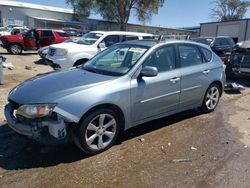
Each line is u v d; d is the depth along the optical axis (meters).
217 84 5.75
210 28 38.50
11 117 3.66
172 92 4.64
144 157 3.79
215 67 5.61
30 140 4.20
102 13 44.75
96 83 3.77
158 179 3.26
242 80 9.95
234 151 4.04
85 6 43.53
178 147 4.12
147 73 4.04
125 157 3.77
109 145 3.95
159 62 4.51
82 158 3.71
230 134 4.67
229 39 17.28
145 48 4.49
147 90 4.21
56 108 3.36
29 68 11.86
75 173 3.35
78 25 49.34
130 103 4.02
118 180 3.22
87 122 3.59
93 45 10.27
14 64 13.27
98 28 50.59
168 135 4.56
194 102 5.26
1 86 7.92
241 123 5.23
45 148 3.96
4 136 4.37
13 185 3.09
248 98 7.28
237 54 9.53
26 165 3.52
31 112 3.37
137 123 4.28
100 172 3.38
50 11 49.84
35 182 3.15
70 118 3.40
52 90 3.57
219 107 6.30
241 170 3.51
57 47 9.86
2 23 45.41
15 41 17.97
